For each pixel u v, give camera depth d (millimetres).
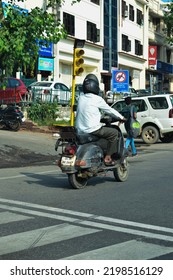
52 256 4941
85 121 8742
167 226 6211
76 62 13703
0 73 14438
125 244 5375
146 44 52250
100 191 8734
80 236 5730
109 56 42906
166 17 49844
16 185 9539
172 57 63094
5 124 19812
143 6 51375
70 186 9305
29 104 22125
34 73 30922
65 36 13930
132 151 14289
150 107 18641
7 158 13773
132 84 49688
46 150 15469
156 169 11656
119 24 44844
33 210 7211
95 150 8766
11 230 6035
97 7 40312
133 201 7805
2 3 14180
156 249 5180
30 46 13469
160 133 18547
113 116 8867
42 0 31391
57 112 22578
